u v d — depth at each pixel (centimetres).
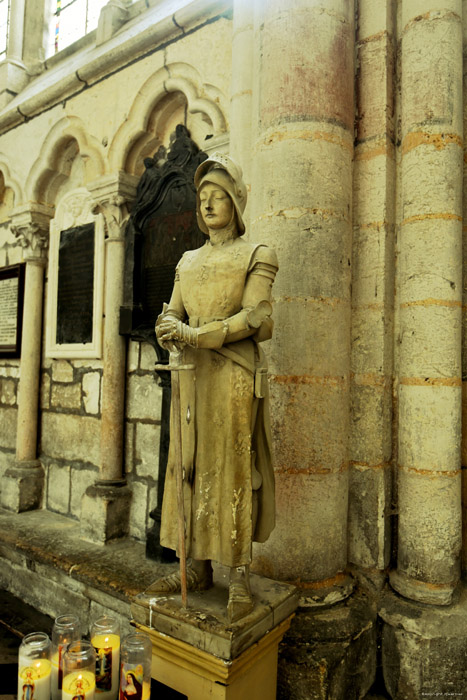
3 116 425
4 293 444
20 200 414
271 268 170
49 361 408
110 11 379
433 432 213
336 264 223
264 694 181
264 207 226
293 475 215
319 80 222
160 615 174
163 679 176
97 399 364
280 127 223
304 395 216
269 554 216
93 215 365
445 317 214
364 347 232
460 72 223
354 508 232
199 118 312
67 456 385
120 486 336
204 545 169
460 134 221
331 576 219
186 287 177
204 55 301
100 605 277
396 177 236
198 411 170
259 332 170
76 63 403
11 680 187
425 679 202
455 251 217
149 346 335
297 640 200
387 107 232
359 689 209
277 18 227
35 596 319
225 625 161
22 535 341
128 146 340
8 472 405
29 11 474
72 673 159
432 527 212
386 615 214
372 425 229
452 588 212
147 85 330
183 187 309
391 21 237
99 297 354
